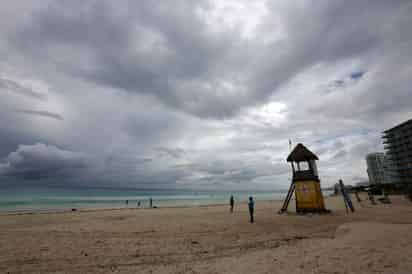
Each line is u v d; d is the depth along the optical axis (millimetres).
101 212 29438
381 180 156500
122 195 145750
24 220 19984
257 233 12547
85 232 13227
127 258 7992
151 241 10727
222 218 19844
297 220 17438
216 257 7969
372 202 33531
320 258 6852
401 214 18797
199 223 16703
